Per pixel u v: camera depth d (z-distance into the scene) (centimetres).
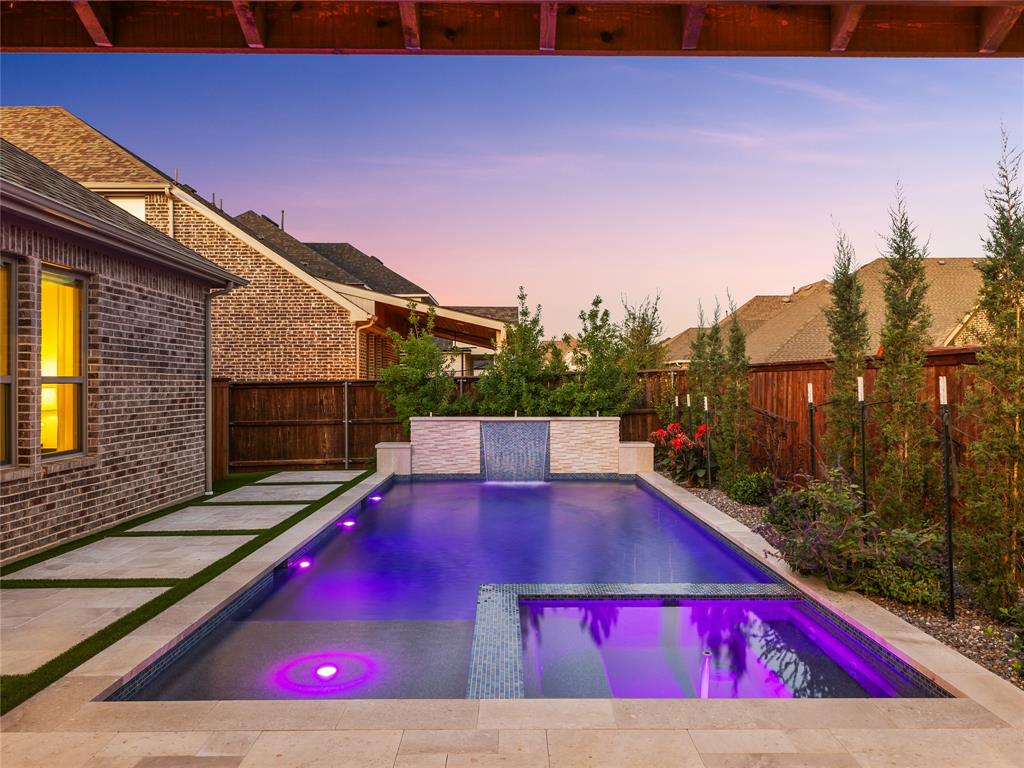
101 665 351
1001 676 354
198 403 957
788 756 267
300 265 1503
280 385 1359
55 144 1556
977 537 457
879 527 560
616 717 302
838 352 684
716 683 375
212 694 353
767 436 1009
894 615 435
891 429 571
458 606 508
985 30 182
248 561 571
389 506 970
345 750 271
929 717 302
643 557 665
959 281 1856
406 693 353
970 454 462
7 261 604
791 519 554
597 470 1270
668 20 184
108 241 693
